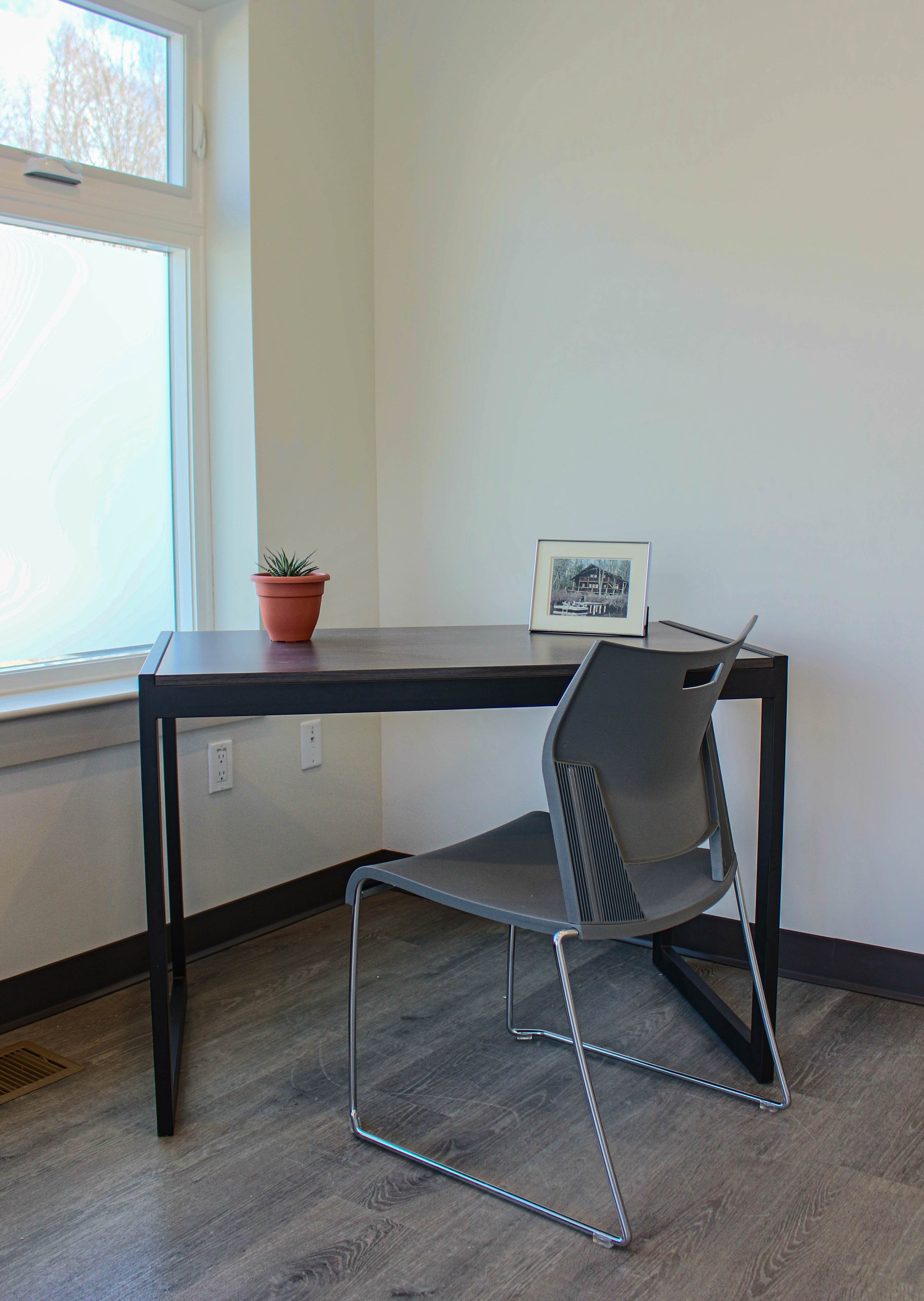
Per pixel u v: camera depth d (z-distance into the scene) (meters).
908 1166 1.51
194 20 2.28
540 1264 1.31
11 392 2.05
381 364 2.67
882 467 2.03
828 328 2.06
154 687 1.52
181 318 2.34
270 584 1.87
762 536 2.17
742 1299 1.25
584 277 2.34
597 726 1.39
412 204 2.58
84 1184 1.47
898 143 1.96
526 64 2.37
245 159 2.27
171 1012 1.94
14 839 1.93
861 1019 2.00
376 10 2.59
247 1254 1.33
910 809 2.07
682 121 2.18
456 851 1.69
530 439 2.46
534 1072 1.79
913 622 2.03
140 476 2.31
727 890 1.60
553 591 2.09
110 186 2.14
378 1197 1.45
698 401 2.22
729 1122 1.63
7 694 2.04
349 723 2.67
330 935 2.44
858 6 1.97
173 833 2.09
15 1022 1.95
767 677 1.72
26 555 2.10
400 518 2.69
